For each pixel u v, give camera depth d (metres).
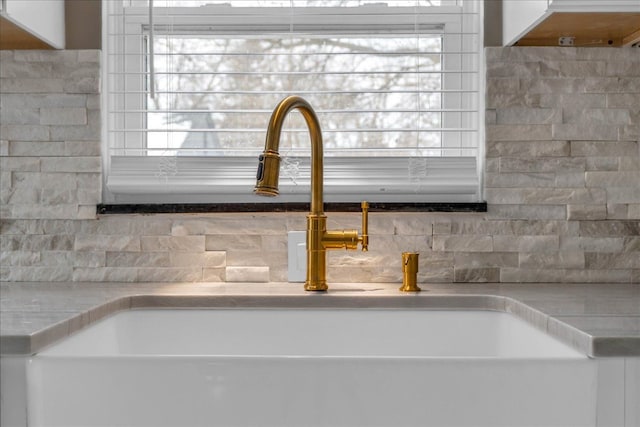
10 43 1.70
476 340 1.51
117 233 1.76
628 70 1.74
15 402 1.01
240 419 1.00
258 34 1.86
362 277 1.75
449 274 1.75
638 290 1.58
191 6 1.87
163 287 1.65
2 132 1.75
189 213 1.73
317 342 1.52
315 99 1.87
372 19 1.86
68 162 1.75
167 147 1.84
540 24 1.58
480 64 1.80
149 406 1.01
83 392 1.01
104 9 1.79
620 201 1.74
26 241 1.76
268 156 1.40
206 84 1.87
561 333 1.12
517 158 1.74
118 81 1.85
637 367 1.02
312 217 1.59
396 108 1.88
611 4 1.45
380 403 1.00
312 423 1.00
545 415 1.00
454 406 1.00
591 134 1.74
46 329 1.06
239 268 1.76
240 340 1.52
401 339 1.52
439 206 1.73
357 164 1.79
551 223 1.74
